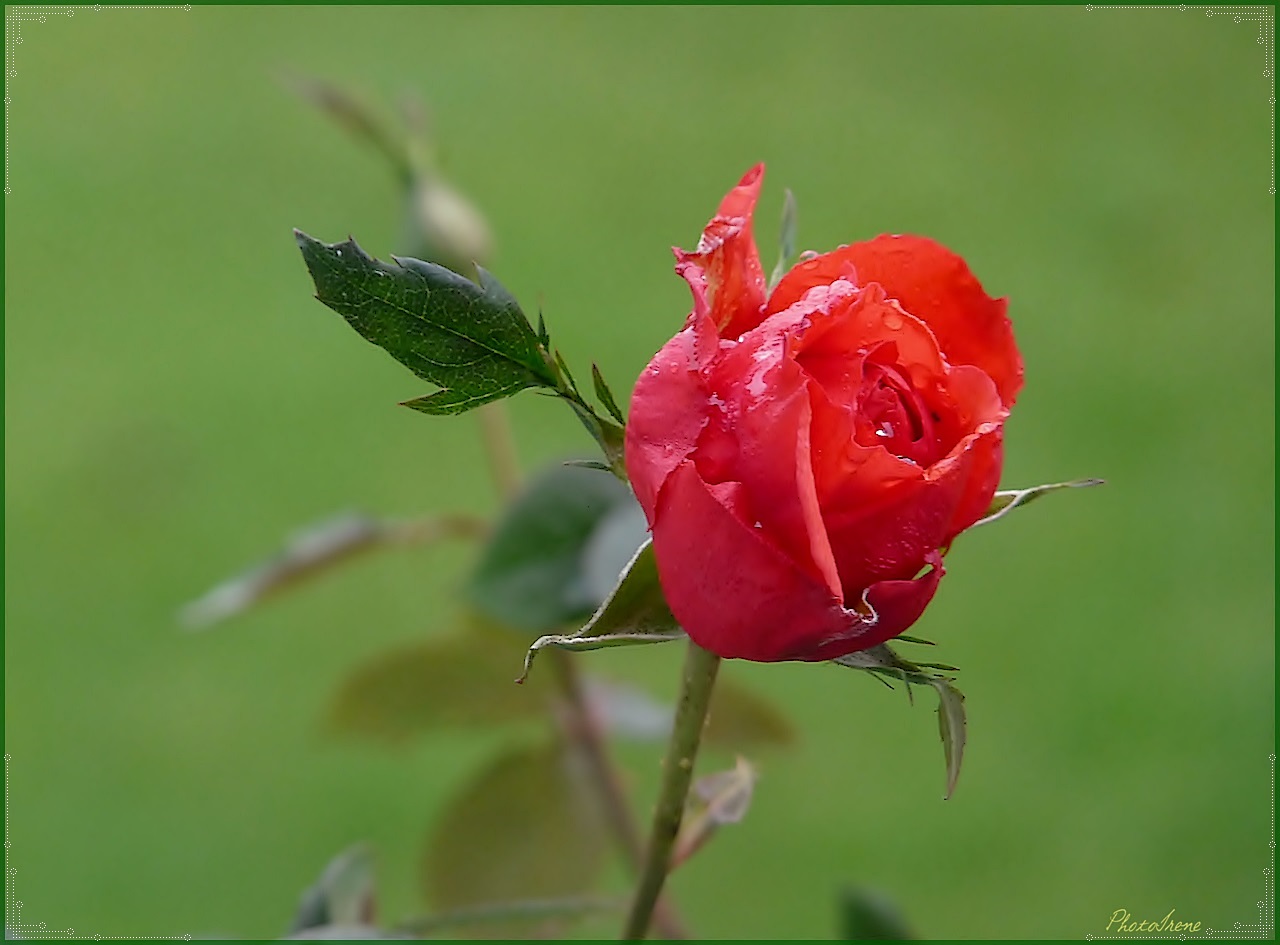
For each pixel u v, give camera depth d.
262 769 1.93
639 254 2.36
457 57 2.82
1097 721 1.93
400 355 0.81
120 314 2.45
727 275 0.80
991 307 0.81
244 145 2.71
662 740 1.00
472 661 0.99
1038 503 2.18
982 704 1.95
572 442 2.15
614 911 0.92
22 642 2.07
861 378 0.79
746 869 1.78
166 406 2.31
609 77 2.80
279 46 2.88
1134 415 2.24
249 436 2.28
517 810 0.98
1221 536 2.12
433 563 2.18
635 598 0.80
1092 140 2.66
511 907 0.91
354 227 2.52
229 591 1.00
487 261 1.01
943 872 1.76
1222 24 2.89
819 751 1.92
